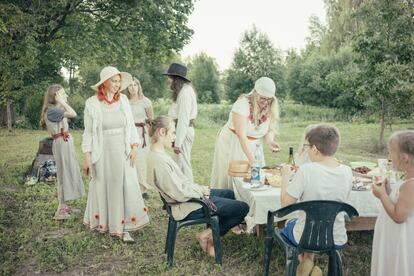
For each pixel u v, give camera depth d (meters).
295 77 25.14
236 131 4.48
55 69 18.50
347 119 21.75
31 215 5.72
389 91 10.78
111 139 4.66
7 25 9.27
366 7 10.91
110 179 4.69
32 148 12.02
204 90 35.44
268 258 3.54
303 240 3.06
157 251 4.46
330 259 3.17
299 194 3.01
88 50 16.97
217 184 4.85
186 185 3.89
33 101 18.11
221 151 4.78
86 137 4.65
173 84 5.59
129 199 4.74
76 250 4.48
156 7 17.16
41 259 4.26
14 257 4.32
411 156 2.57
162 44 18.50
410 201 2.55
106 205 4.77
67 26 16.95
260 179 3.97
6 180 7.67
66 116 5.52
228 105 25.16
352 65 13.48
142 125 6.38
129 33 18.00
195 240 4.75
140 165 6.40
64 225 5.29
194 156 10.63
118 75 4.63
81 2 17.52
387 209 2.66
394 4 10.47
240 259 4.18
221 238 4.68
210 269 4.00
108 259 4.30
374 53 10.69
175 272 3.93
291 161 4.34
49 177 7.58
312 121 21.86
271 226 3.46
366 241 4.73
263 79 4.42
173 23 18.00
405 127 16.58
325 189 2.98
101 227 4.79
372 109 11.83
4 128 17.50
